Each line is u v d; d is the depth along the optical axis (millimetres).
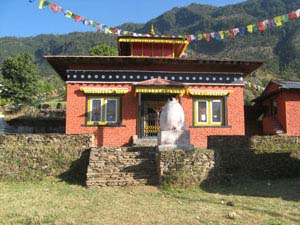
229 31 19297
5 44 153250
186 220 8742
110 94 23125
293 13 16172
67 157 16125
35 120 30031
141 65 23547
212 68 23984
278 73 84312
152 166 14570
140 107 22906
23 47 155000
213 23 153750
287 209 9930
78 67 23250
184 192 12508
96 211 9625
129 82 23312
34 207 10086
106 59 22656
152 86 22047
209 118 23516
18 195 11977
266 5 164375
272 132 25609
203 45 125812
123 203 10703
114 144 22672
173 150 14203
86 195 12008
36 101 43656
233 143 18922
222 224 8398
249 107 29125
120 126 22844
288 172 16344
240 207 10156
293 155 17094
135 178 13922
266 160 16328
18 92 43906
